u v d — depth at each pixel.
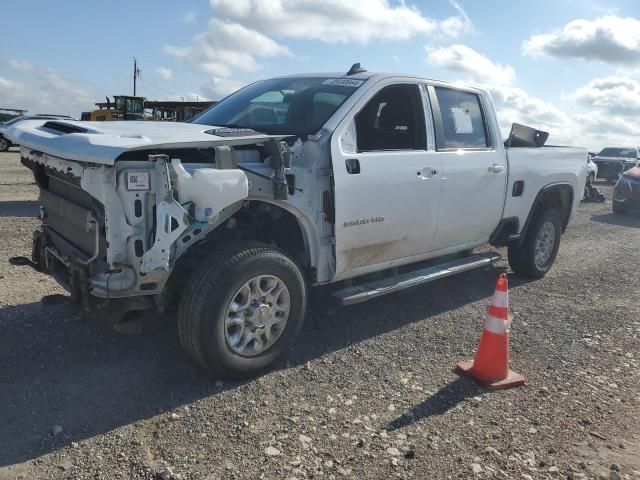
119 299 3.34
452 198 5.05
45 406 3.26
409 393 3.63
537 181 6.16
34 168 4.14
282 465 2.81
